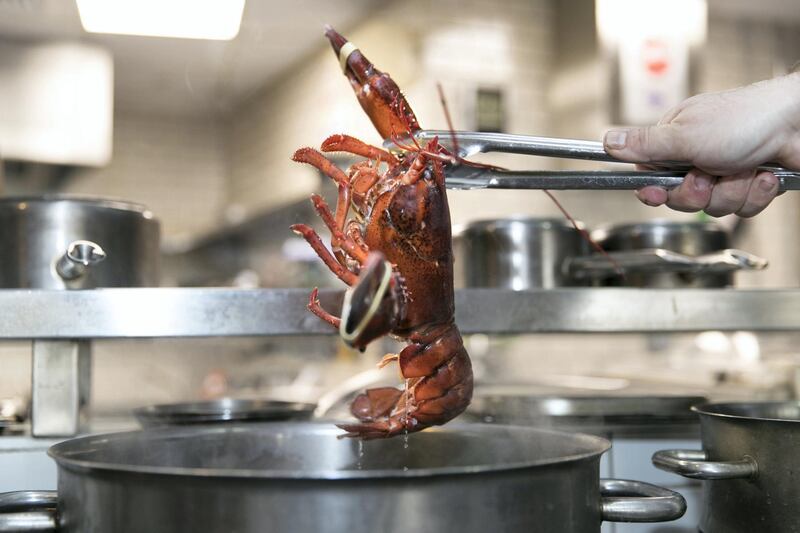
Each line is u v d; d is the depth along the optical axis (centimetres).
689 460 75
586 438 70
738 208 80
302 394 235
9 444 95
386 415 73
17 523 65
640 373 203
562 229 113
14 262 97
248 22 266
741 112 74
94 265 97
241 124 363
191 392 259
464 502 59
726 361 211
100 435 72
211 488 58
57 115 268
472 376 72
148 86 323
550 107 261
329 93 285
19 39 262
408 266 68
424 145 69
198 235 323
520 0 261
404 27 252
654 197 78
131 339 94
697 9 236
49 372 95
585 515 64
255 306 92
